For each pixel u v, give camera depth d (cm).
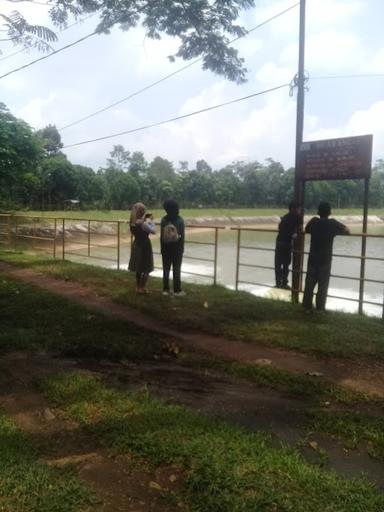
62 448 335
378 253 2488
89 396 416
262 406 412
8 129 2111
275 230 944
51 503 262
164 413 379
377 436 351
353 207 8175
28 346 563
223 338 614
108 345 570
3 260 1377
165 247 865
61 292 907
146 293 874
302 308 765
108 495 279
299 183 875
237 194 8194
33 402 416
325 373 488
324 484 282
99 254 2550
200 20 709
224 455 310
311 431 364
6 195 3147
